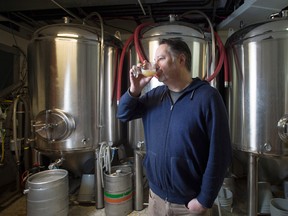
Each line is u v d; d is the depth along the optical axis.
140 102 1.08
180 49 0.91
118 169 1.90
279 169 1.74
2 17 2.21
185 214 0.95
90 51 1.69
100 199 1.89
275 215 1.54
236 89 1.64
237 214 1.80
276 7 1.73
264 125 1.45
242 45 1.56
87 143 1.71
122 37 2.92
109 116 1.87
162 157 0.94
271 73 1.42
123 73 1.92
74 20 2.32
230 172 2.13
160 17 2.37
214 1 2.06
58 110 1.63
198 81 0.92
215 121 0.82
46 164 2.04
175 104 0.92
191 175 0.90
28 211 1.49
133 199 1.92
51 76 1.63
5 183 2.27
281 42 1.39
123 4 2.02
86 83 1.69
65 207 1.60
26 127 2.08
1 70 2.34
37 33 1.68
